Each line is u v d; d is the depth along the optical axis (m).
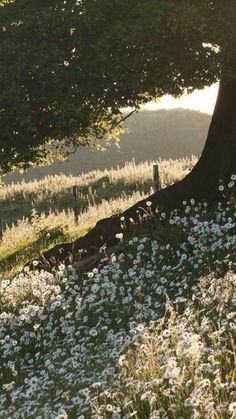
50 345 11.56
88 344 10.12
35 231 24.53
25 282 15.83
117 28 14.87
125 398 6.99
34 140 17.12
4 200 45.19
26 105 15.75
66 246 18.45
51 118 16.77
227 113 17.52
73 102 15.70
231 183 14.64
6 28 16.16
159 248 14.97
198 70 15.29
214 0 15.27
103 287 13.34
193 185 17.84
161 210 17.70
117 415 6.83
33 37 15.93
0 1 19.27
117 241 17.64
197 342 7.09
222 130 17.62
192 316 8.39
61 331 12.39
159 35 15.20
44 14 15.68
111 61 15.31
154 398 6.44
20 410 8.43
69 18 15.34
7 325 13.89
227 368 7.12
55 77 15.58
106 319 11.51
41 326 13.17
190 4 15.20
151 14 14.71
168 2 14.93
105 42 15.04
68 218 29.27
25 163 19.00
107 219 18.17
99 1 15.20
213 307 9.11
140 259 14.12
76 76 15.65
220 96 17.59
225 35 14.92
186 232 15.27
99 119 17.56
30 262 19.00
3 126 16.31
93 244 17.97
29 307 13.26
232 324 7.74
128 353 8.33
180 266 13.23
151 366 7.51
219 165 17.64
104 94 15.94
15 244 25.72
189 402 6.09
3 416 8.82
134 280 13.58
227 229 14.03
